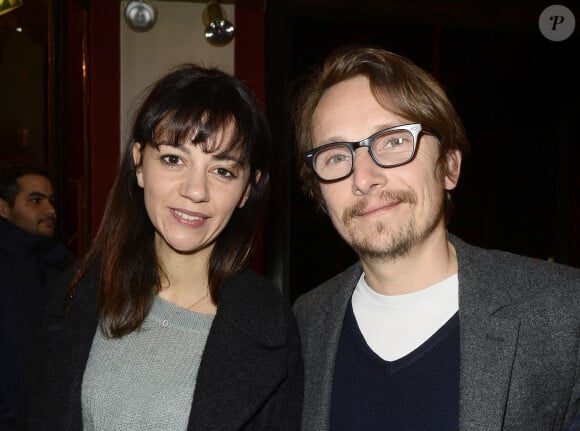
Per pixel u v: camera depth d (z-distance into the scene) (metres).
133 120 1.53
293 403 1.48
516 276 1.29
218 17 4.11
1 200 2.62
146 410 1.35
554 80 6.01
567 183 5.79
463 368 1.19
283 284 4.50
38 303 2.25
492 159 6.41
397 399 1.26
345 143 1.34
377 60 1.40
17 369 2.12
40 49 3.75
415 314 1.32
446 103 1.41
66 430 1.36
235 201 1.46
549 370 1.18
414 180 1.31
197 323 1.46
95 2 4.34
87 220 4.35
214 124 1.36
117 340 1.44
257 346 1.46
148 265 1.51
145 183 1.44
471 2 4.56
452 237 1.45
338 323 1.43
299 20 4.80
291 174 4.48
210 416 1.35
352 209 1.33
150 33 4.42
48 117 3.75
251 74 4.48
